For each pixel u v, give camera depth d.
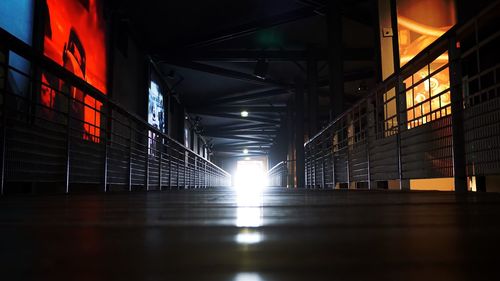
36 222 0.95
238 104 19.00
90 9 7.39
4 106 2.58
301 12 9.96
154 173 6.74
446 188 4.96
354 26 10.88
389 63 6.75
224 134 26.00
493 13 2.52
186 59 12.06
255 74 12.26
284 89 16.11
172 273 0.39
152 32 10.99
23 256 0.49
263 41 11.98
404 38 6.29
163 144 7.14
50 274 0.39
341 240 0.61
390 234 0.68
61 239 0.65
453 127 2.82
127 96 10.12
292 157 18.05
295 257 0.47
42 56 2.86
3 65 2.55
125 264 0.44
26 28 5.12
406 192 3.33
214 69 13.35
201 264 0.43
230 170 42.44
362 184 6.96
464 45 4.69
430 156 3.20
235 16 10.37
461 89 2.79
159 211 1.33
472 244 0.56
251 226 0.81
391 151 4.05
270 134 26.78
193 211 1.31
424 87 6.00
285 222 0.89
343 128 5.88
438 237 0.64
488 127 2.45
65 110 6.20
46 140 3.14
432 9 5.54
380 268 0.41
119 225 0.86
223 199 2.39
